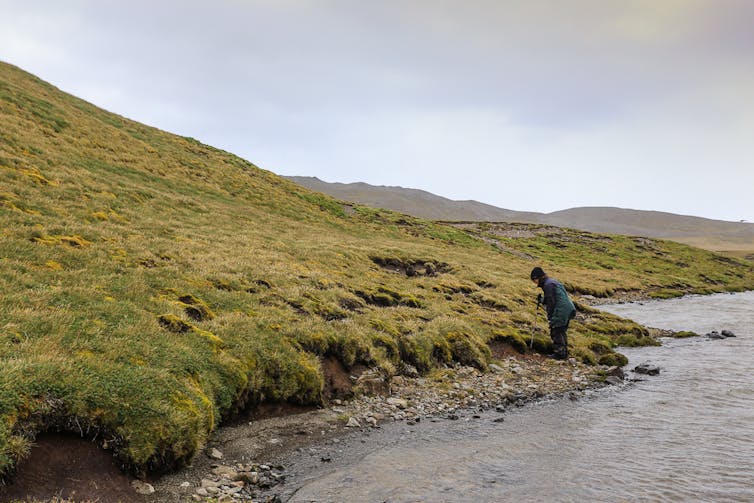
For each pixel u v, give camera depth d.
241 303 16.08
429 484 8.20
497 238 96.31
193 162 55.97
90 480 7.18
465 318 22.70
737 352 21.39
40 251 15.50
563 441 10.47
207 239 26.45
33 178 25.98
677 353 21.75
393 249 40.91
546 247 98.38
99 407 8.00
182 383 9.77
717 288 78.19
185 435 8.63
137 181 38.62
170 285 15.80
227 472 8.67
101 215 24.00
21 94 44.47
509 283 35.81
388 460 9.41
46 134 38.62
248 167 69.12
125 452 7.79
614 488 7.93
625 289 61.75
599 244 111.06
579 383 16.39
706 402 13.41
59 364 8.38
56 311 11.00
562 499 7.53
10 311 10.41
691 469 8.71
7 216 18.39
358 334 15.80
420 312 21.66
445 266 38.66
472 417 12.58
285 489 8.17
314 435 10.89
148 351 10.23
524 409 13.38
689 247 124.88
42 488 6.68
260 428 11.00
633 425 11.55
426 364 16.58
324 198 71.00
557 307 19.97
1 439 6.60
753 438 10.36
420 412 12.95
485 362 17.77
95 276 14.45
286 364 12.70
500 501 7.47
